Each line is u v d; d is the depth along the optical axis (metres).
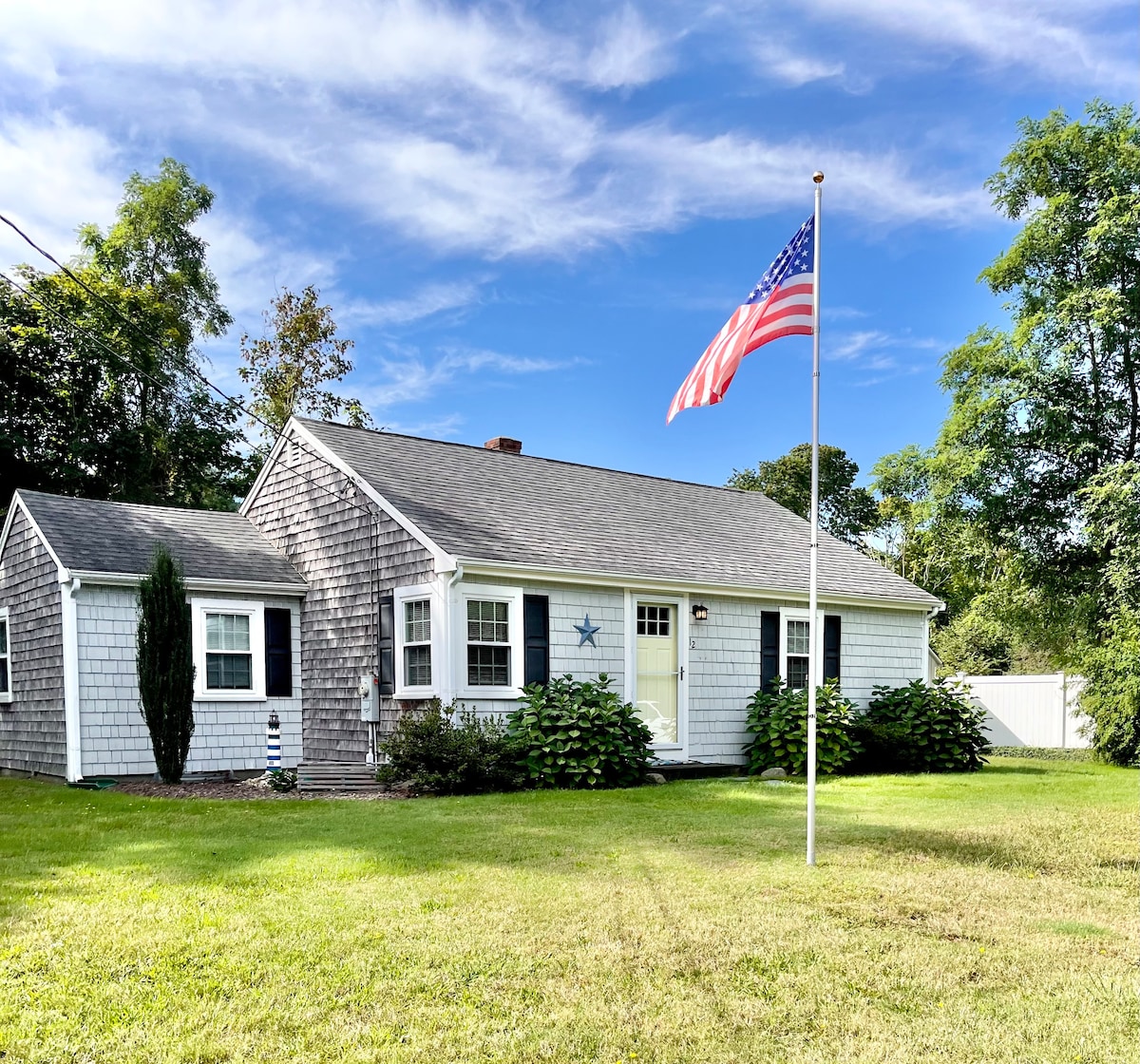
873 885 6.04
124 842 7.36
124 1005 4.00
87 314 23.34
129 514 14.53
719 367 7.70
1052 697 21.09
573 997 4.16
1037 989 4.31
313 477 14.57
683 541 15.70
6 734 14.32
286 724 14.05
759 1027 3.89
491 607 12.18
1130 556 18.09
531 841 7.36
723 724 14.67
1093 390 20.73
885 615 17.33
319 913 5.27
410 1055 3.59
